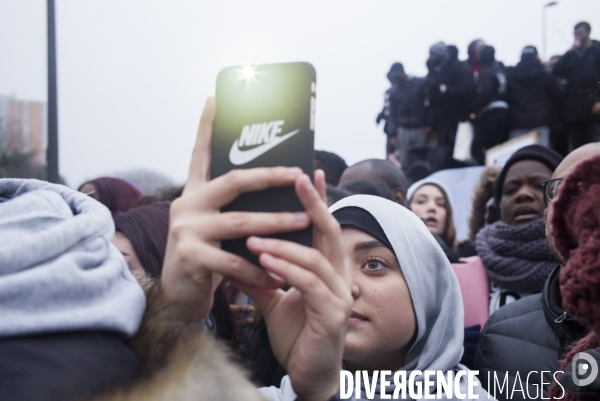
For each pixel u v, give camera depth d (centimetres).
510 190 286
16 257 79
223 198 90
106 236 90
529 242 266
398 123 755
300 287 90
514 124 676
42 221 87
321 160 368
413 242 173
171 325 87
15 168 749
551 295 207
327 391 98
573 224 116
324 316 91
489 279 282
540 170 279
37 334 77
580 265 108
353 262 170
